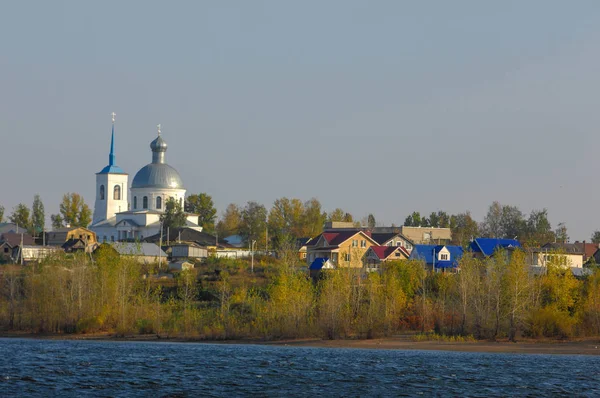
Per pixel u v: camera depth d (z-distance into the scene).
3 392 109.31
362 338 169.88
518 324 168.62
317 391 110.06
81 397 106.38
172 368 129.50
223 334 174.25
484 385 113.81
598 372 124.56
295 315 173.75
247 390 111.00
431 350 154.00
